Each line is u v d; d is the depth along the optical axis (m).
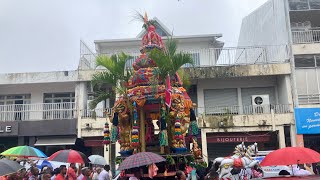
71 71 23.64
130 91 10.05
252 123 21.94
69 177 9.73
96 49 25.75
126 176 9.69
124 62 11.14
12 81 23.97
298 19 24.47
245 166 11.27
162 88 9.84
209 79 24.22
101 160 12.30
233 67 23.00
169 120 10.03
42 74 23.88
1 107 23.89
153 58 9.98
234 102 24.41
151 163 7.56
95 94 12.59
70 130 22.55
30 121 22.89
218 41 25.59
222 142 22.69
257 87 24.44
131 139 9.95
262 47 24.14
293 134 21.59
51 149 23.81
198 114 23.16
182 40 25.48
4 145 24.12
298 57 22.72
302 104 22.14
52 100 25.39
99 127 22.34
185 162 9.84
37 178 9.85
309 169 13.05
